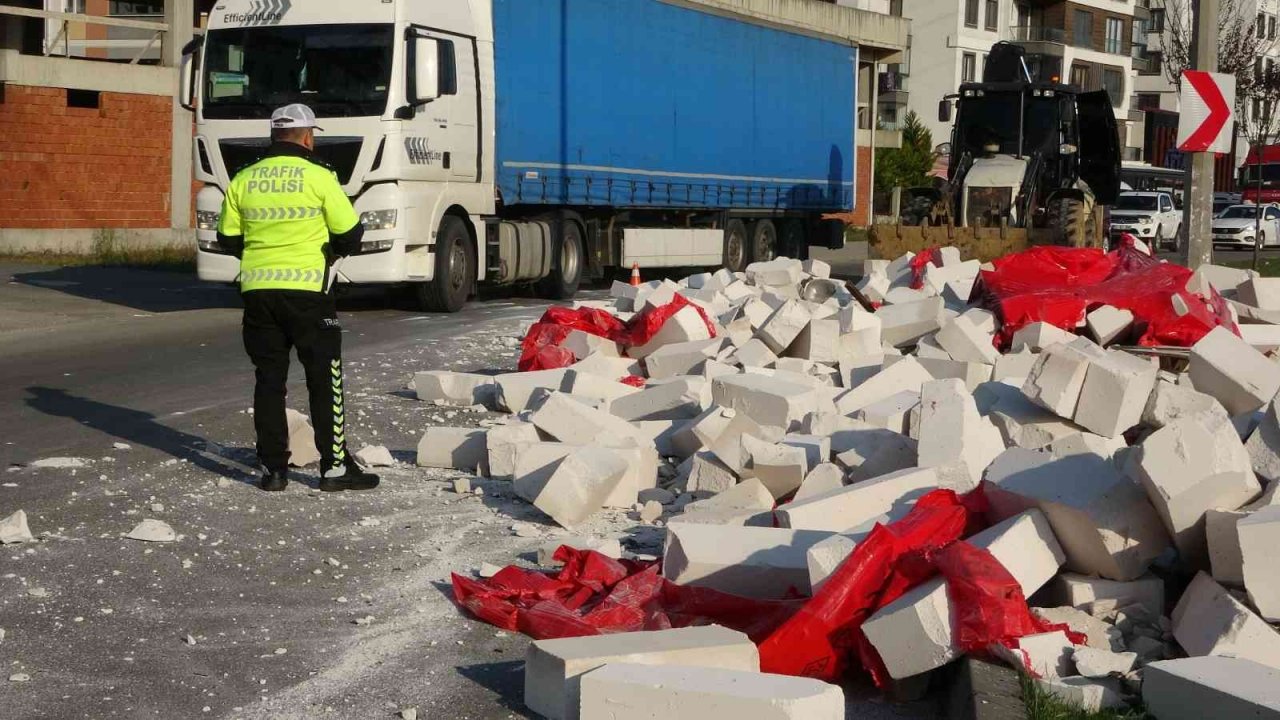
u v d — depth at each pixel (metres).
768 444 7.10
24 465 8.23
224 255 17.19
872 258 22.17
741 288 15.02
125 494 7.54
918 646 4.66
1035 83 23.34
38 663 5.00
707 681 4.16
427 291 18.11
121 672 4.95
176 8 28.23
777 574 5.35
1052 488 5.33
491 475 8.14
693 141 24.66
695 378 9.31
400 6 16.58
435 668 5.08
